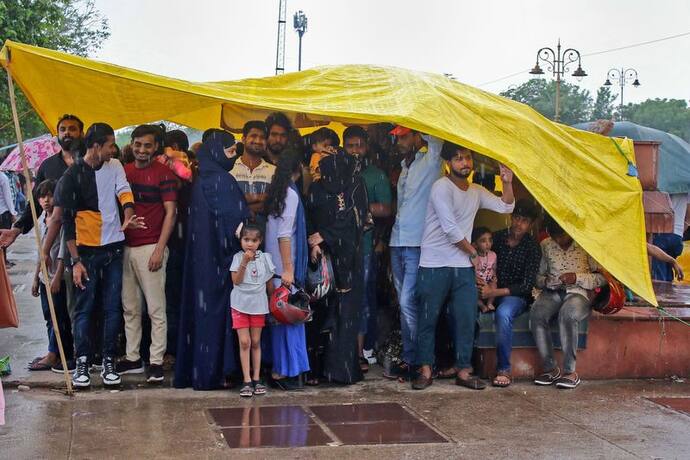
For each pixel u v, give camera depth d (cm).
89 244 724
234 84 793
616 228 797
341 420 661
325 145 791
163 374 766
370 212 796
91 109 823
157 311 751
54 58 706
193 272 738
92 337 771
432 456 580
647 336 815
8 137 3086
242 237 716
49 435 603
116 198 738
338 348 761
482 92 848
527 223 791
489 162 864
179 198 788
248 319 725
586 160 805
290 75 827
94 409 673
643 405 721
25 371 785
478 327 793
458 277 759
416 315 786
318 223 757
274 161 788
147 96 800
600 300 787
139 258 746
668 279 1205
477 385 765
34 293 809
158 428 627
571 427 654
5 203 1263
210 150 743
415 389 762
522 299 789
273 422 651
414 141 798
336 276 758
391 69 845
